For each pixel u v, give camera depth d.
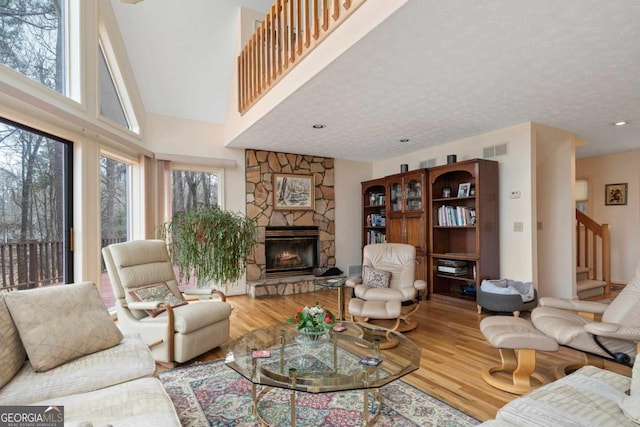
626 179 6.17
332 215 6.37
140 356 1.94
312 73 2.86
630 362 2.15
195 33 4.52
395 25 2.12
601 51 2.45
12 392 1.54
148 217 4.61
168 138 4.96
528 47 2.39
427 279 5.07
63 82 3.34
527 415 1.32
